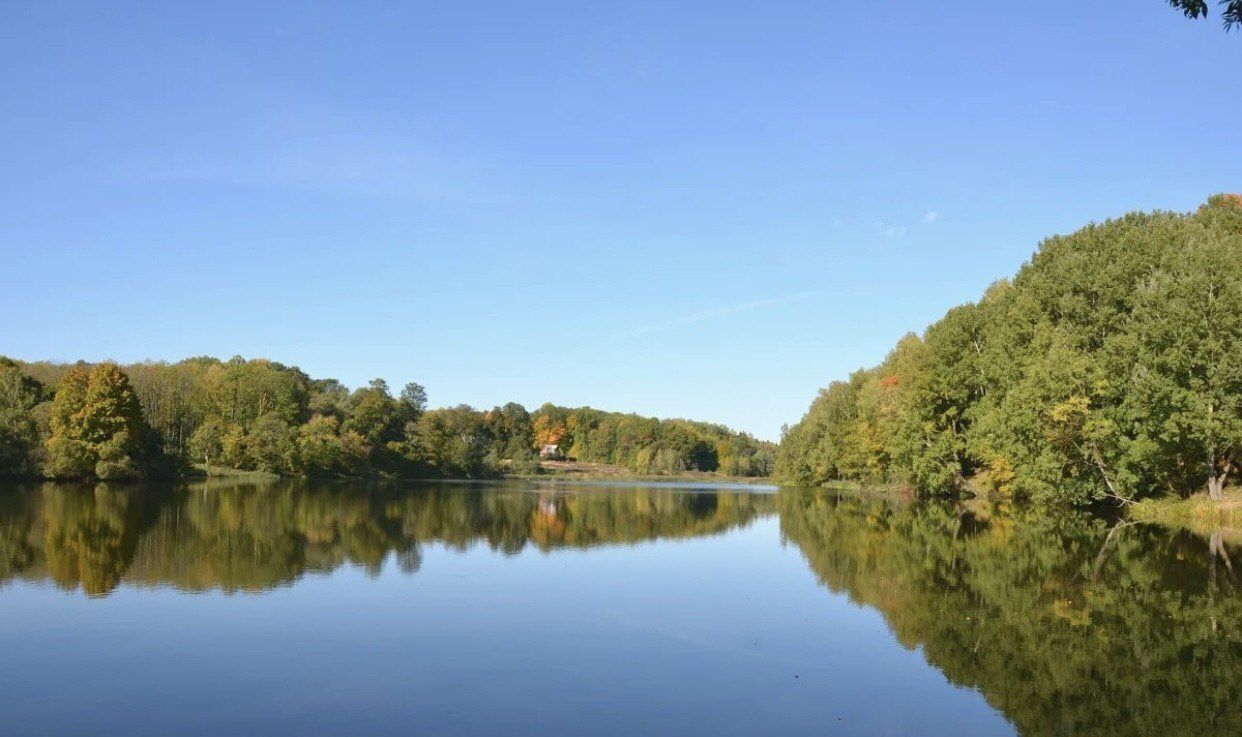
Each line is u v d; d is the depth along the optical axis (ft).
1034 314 186.70
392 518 160.56
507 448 581.94
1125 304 166.71
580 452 653.30
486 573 91.97
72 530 122.83
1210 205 233.35
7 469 236.43
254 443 326.65
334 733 41.45
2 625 63.31
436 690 48.67
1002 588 82.02
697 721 43.91
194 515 153.99
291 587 80.48
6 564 90.68
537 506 210.79
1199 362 131.75
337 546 112.78
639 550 116.16
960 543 119.03
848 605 74.79
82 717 43.50
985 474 202.49
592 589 82.74
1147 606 72.69
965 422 222.07
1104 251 181.68
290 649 57.47
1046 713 45.50
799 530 147.23
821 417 352.69
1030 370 165.27
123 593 75.66
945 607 73.10
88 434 253.24
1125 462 148.87
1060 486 160.45
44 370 328.08
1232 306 131.03
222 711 44.60
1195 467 152.05
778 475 437.58
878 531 141.28
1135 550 108.17
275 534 124.77
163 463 289.33
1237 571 91.15
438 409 572.92
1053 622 66.85
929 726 43.60
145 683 49.34
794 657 56.90
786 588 83.46
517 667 53.88
